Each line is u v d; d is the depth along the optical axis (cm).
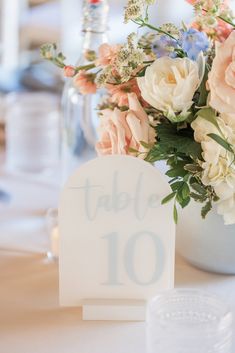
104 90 110
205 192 74
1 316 77
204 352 58
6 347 69
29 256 98
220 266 86
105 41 109
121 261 76
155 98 71
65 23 222
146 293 77
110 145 81
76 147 125
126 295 77
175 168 75
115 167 75
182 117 72
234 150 72
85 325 75
